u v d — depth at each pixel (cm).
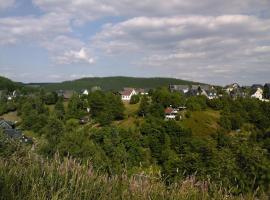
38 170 520
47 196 446
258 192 554
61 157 571
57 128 4934
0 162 534
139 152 5594
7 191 434
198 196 511
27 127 8888
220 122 10656
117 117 12000
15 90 19225
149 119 9069
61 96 16062
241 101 12150
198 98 12750
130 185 508
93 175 521
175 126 8206
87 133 5644
